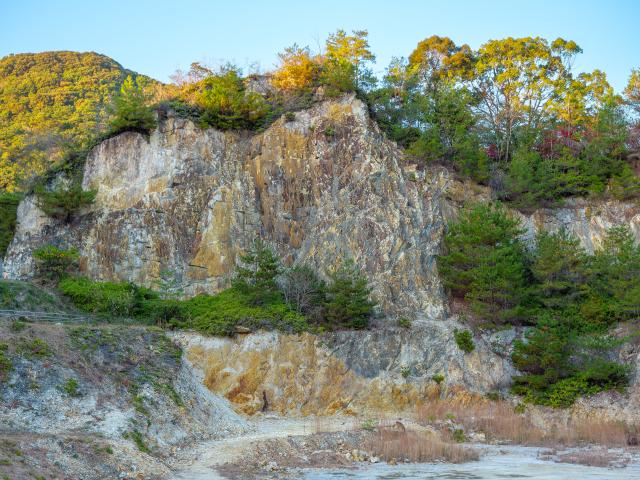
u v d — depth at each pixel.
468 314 44.81
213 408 32.25
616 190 52.03
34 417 24.12
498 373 41.66
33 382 25.45
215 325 39.53
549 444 34.06
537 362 40.81
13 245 47.28
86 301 40.94
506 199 53.72
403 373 40.28
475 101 62.56
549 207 53.31
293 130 49.66
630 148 56.22
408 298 44.38
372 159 47.91
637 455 30.69
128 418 26.39
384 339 41.22
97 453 22.56
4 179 69.25
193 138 48.84
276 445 29.09
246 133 50.16
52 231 46.84
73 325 32.03
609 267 44.53
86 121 83.50
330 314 41.19
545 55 63.38
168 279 44.56
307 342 39.94
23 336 27.50
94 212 46.91
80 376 27.19
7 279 43.06
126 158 48.50
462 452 29.70
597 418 37.91
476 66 64.56
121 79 104.38
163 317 40.69
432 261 46.38
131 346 31.34
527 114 62.34
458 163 52.28
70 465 21.08
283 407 38.03
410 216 47.12
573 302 45.06
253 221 47.41
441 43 70.12
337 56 58.41
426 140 51.62
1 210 51.12
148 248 45.56
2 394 24.31
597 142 54.66
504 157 60.34
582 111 62.19
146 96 55.00
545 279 45.44
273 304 42.31
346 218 46.44
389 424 34.59
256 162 48.81
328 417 37.59
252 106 50.34
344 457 28.75
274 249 46.91
